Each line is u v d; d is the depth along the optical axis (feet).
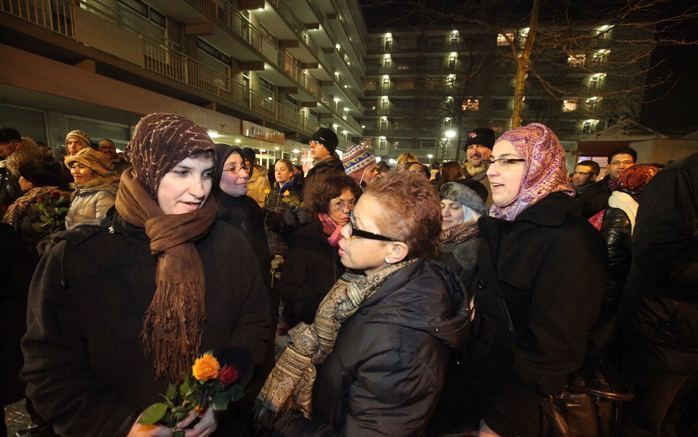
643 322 5.62
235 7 48.93
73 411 2.61
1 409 4.87
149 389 2.88
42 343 2.59
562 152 4.17
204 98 40.34
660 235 5.06
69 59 23.99
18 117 22.79
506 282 4.07
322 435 3.19
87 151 7.41
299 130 78.07
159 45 32.24
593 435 3.97
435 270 3.56
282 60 66.49
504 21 20.51
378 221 3.22
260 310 3.68
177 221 2.79
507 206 4.39
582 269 3.52
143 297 2.84
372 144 149.28
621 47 17.44
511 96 114.01
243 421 3.77
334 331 3.71
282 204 9.78
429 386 2.84
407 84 146.72
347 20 117.39
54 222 6.79
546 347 3.56
